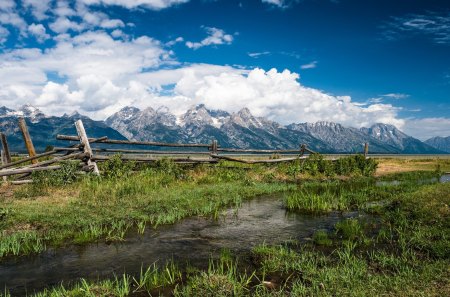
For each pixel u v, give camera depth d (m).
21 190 12.66
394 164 39.25
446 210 10.07
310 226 10.07
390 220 10.46
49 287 5.65
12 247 7.25
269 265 6.57
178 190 14.42
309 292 5.35
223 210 12.11
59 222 9.19
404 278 5.61
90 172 15.39
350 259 6.79
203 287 5.45
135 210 10.92
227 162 22.12
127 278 5.81
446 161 47.25
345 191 16.50
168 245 7.98
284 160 23.88
